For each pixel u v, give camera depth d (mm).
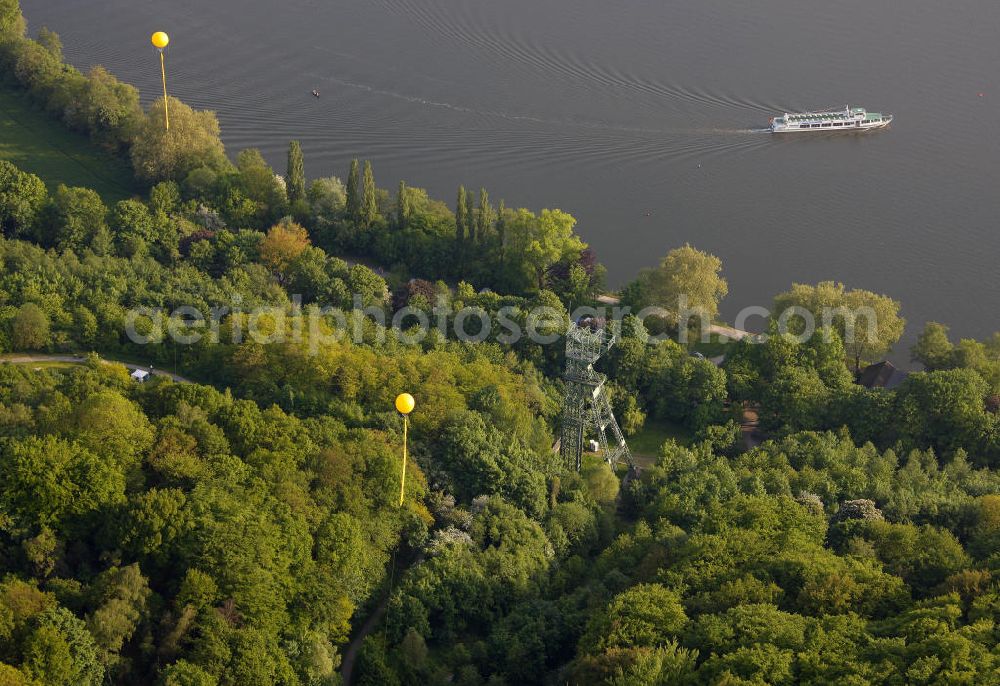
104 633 185625
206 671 185125
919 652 186625
